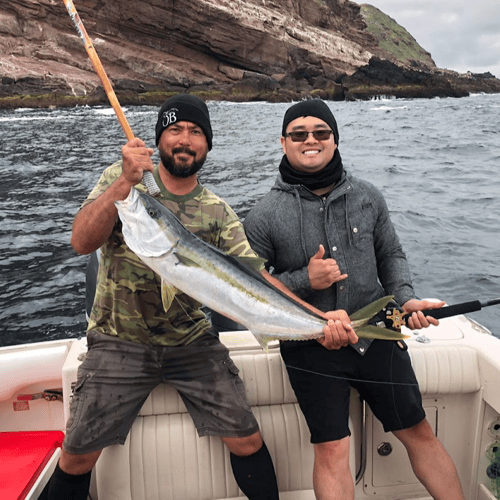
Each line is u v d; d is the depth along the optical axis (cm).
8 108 4272
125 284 219
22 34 5003
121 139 2212
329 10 8144
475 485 259
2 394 268
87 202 213
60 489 218
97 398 218
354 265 236
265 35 6059
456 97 6128
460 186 1167
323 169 237
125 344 224
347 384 232
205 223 225
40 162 1603
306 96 5497
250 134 2338
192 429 237
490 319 535
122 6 5384
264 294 206
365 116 3350
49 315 538
